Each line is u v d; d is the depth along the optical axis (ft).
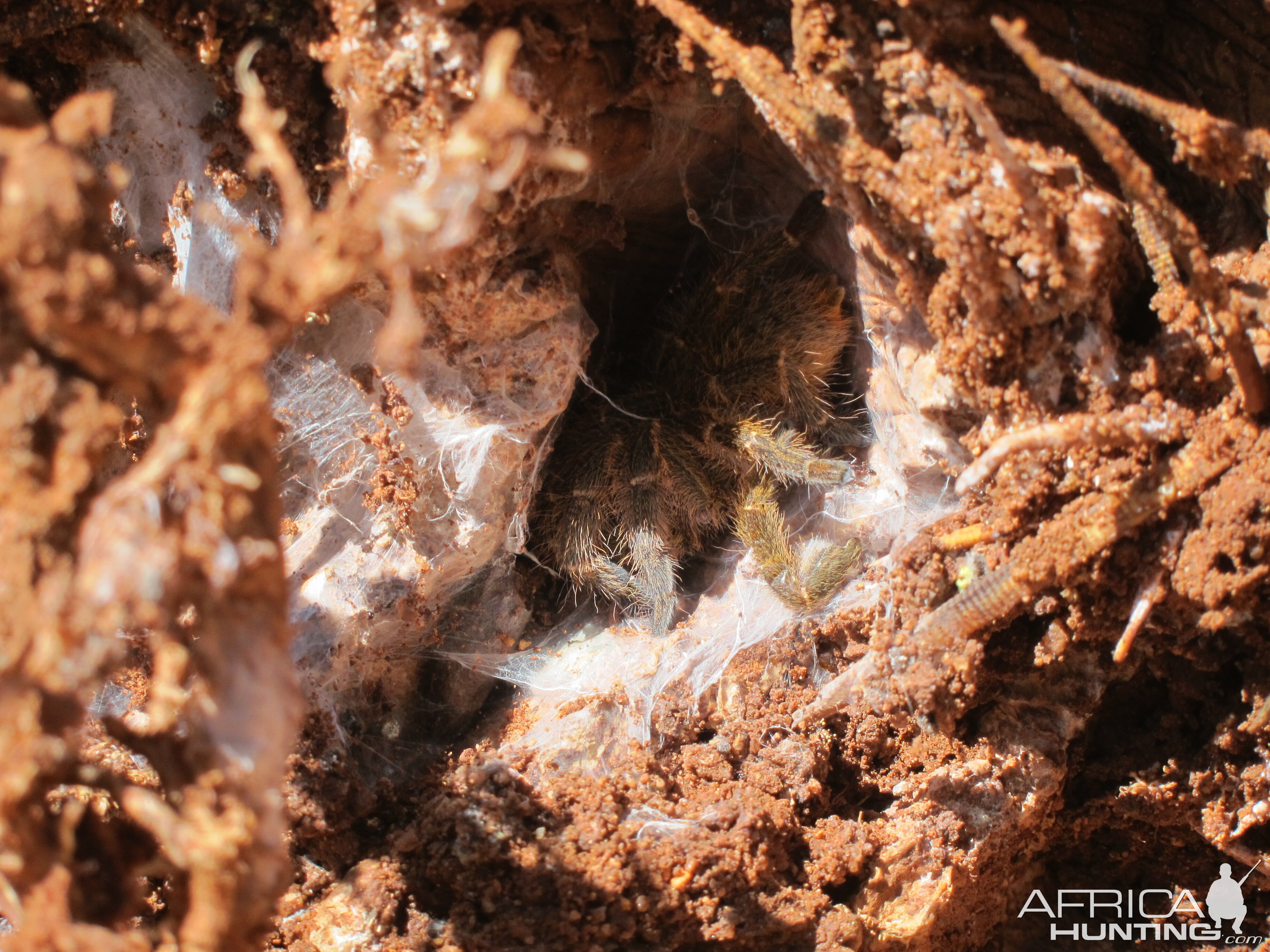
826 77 1.02
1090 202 1.01
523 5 1.02
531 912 1.06
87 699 0.96
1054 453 1.04
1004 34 0.97
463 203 0.91
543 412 1.11
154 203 1.09
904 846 1.09
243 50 1.04
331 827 1.08
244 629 0.93
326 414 1.10
